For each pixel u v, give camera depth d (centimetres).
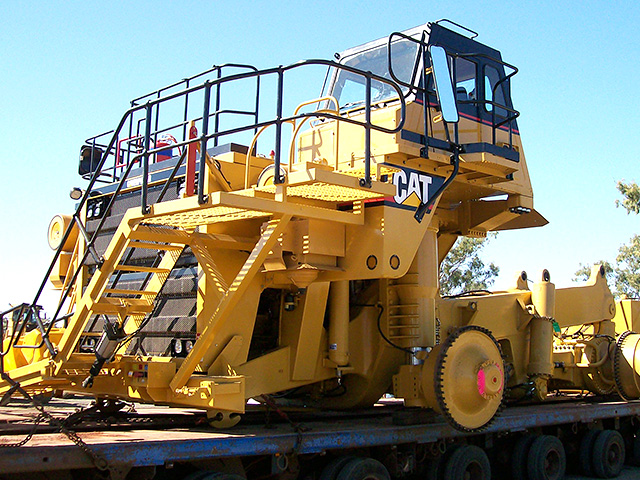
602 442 984
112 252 626
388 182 655
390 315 768
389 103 787
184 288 673
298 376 714
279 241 661
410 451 719
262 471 634
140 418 698
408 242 690
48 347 638
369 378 789
